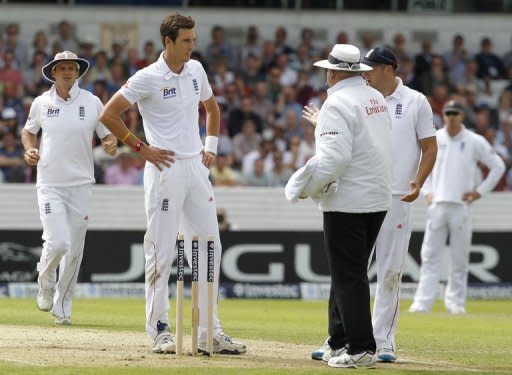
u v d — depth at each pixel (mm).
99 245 70438
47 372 28062
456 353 36156
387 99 34844
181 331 32438
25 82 90250
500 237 73875
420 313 58781
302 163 84812
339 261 30594
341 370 29625
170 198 32625
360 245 30609
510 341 40875
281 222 83000
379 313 34250
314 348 36156
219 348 33062
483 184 60031
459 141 59750
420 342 39719
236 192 82812
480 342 40188
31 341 35500
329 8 100062
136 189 81812
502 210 84250
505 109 93688
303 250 72125
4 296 69812
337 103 30281
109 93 88438
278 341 38562
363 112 30531
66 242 43156
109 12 97875
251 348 35469
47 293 44000
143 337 37719
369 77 34719
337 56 30734
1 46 92875
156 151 32438
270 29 99312
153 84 32344
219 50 94562
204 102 34250
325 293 72062
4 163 82312
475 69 96438
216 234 33250
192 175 32844
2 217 80688
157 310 32969
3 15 96875
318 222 83125
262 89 90188
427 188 60188
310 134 86125
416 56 95625
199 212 33094
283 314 55281
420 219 83750
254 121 87750
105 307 57156
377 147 30656
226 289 71688
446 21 101188
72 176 43812
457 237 60219
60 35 94875
